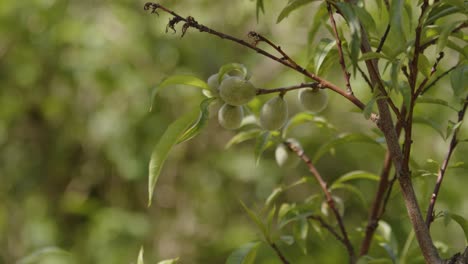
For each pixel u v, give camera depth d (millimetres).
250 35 1747
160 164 1765
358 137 2260
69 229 6801
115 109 6520
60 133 6891
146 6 1754
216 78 1896
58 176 6949
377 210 2303
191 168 6715
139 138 6531
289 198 6539
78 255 6461
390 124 1748
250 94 1817
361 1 1831
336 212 2271
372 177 2414
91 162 6848
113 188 6848
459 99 1969
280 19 1950
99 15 6297
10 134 6918
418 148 5891
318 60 1859
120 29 6234
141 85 6215
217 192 6707
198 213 6660
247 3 5863
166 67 6398
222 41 6402
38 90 6715
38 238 6469
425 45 1793
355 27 1601
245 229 6473
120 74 6180
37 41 6340
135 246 6426
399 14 1639
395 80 1633
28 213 6750
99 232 6426
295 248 5797
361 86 5871
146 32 6336
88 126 6621
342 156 6555
